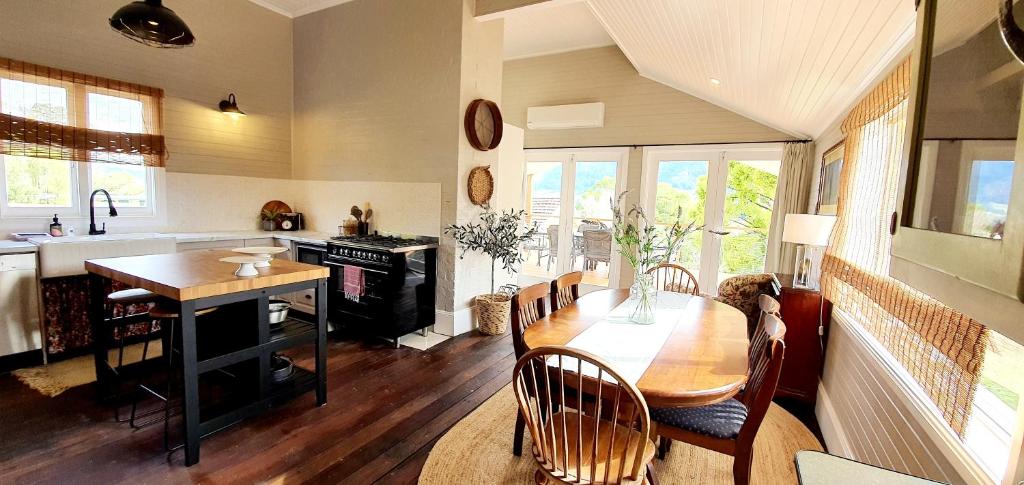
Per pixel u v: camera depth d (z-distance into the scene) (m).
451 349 3.65
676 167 5.16
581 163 5.77
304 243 4.16
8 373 2.89
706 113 4.86
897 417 1.70
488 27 4.02
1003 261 0.57
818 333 2.88
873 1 1.70
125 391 2.70
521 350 2.04
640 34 3.36
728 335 2.07
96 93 3.54
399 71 4.09
